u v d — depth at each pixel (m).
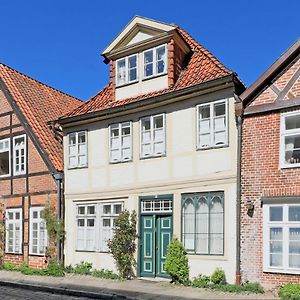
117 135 18.19
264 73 14.33
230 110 15.05
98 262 18.25
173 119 16.52
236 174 14.71
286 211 13.72
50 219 19.41
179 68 17.45
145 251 16.95
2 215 21.58
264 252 13.95
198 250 15.41
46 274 18.42
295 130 13.84
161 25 17.19
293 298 12.38
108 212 18.28
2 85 22.33
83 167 19.12
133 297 13.59
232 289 13.79
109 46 18.73
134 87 18.11
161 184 16.61
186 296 13.41
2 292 15.55
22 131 21.14
